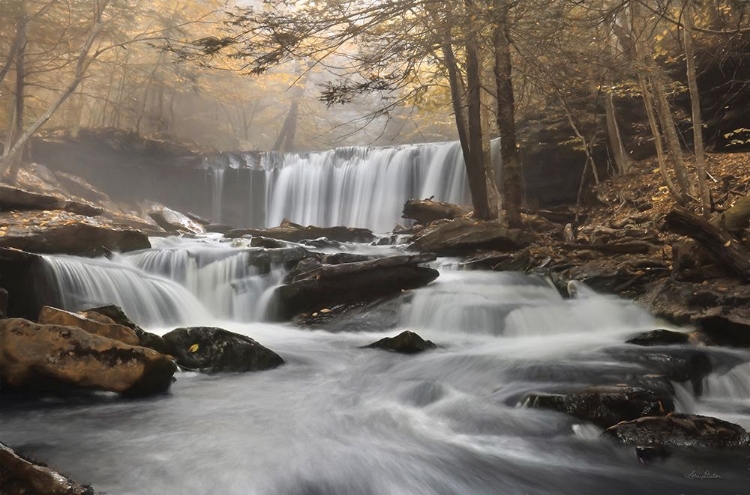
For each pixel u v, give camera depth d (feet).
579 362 25.55
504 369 25.14
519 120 66.69
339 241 58.44
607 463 17.84
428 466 17.40
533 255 43.04
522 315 34.47
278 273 40.91
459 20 36.14
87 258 36.88
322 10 35.45
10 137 70.44
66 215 41.34
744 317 28.96
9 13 67.05
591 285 37.88
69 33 76.28
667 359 25.39
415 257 39.06
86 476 15.94
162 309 36.19
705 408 23.39
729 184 49.85
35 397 22.79
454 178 73.31
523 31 38.19
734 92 57.77
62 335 23.07
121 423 20.21
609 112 61.36
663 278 37.01
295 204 87.15
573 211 60.59
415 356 28.84
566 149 64.23
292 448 18.28
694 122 43.32
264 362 27.35
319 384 25.40
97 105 114.73
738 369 25.66
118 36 78.69
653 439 18.80
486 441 19.48
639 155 62.85
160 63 96.17
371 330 35.35
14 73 84.89
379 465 17.35
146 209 85.46
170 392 23.81
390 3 34.65
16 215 40.04
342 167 84.43
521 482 16.55
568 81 46.24
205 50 36.50
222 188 90.79
